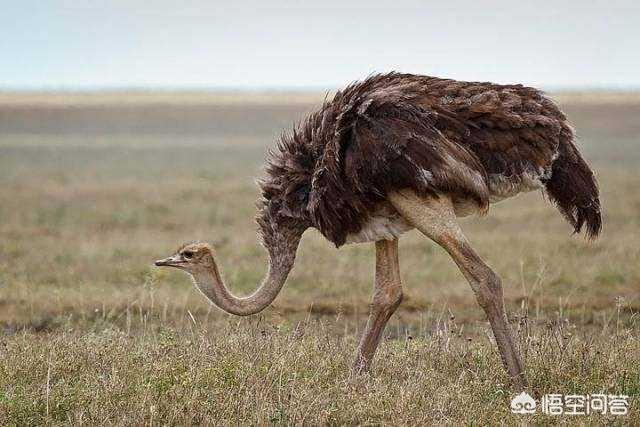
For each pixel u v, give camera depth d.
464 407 24.66
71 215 74.06
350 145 26.98
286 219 28.94
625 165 124.81
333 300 42.72
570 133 27.72
